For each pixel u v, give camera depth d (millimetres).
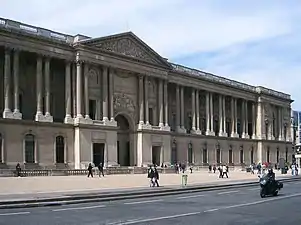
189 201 30078
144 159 84188
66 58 73188
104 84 78000
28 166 66812
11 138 65375
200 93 105125
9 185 41000
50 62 72938
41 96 69938
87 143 73938
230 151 111875
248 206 26500
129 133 85750
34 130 68312
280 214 22375
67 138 72750
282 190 41500
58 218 20328
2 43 64688
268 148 125312
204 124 105688
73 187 40750
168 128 90312
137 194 34656
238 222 19250
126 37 82000
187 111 101375
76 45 73500
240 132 118312
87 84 75000
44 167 68875
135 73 84500
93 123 75188
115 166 77000
